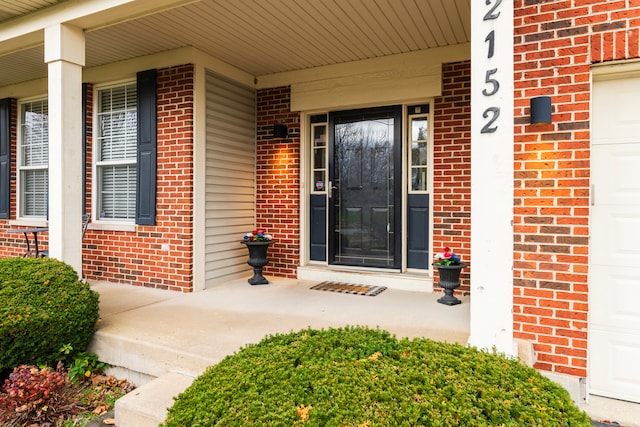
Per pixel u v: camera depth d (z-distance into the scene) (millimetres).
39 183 6098
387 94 4652
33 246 5832
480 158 2273
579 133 2477
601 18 2428
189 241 4527
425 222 4699
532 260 2586
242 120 5340
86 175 5211
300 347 1729
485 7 2248
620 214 2514
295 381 1459
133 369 2949
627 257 2496
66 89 3531
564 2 2508
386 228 4898
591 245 2574
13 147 6191
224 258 5062
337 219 5180
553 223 2539
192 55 4484
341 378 1450
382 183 4918
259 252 4883
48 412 2508
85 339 3084
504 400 1373
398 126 4777
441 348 1723
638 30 2346
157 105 4730
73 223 3590
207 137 4773
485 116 2256
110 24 3520
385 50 4527
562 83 2518
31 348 2764
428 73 4441
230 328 3238
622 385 2500
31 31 3617
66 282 3119
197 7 3570
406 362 1577
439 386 1421
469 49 4270
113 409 2654
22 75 5691
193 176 4551
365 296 4305
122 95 5145
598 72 2498
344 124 5133
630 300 2488
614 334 2518
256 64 5039
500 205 2236
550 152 2545
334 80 4961
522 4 2607
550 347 2539
